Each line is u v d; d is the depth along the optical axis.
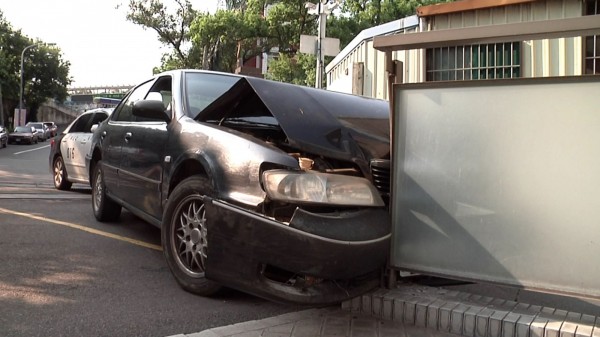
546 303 4.22
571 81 3.22
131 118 5.78
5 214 6.71
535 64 8.00
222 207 3.64
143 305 3.89
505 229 3.45
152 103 4.82
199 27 29.52
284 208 3.52
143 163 4.98
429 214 3.69
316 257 3.31
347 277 3.48
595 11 7.64
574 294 3.26
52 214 6.89
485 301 3.80
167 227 4.29
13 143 36.03
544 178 3.32
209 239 3.71
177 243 4.27
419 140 3.72
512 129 3.41
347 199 3.59
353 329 3.53
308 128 3.97
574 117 3.23
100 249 5.31
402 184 3.78
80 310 3.75
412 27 9.77
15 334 3.31
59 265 4.73
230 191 3.69
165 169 4.53
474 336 3.44
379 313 3.75
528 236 3.38
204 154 4.03
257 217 3.45
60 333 3.36
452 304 3.63
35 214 6.82
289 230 3.33
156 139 4.84
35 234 5.75
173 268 4.24
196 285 4.07
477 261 3.54
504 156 3.44
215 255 3.67
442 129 3.64
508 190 3.43
